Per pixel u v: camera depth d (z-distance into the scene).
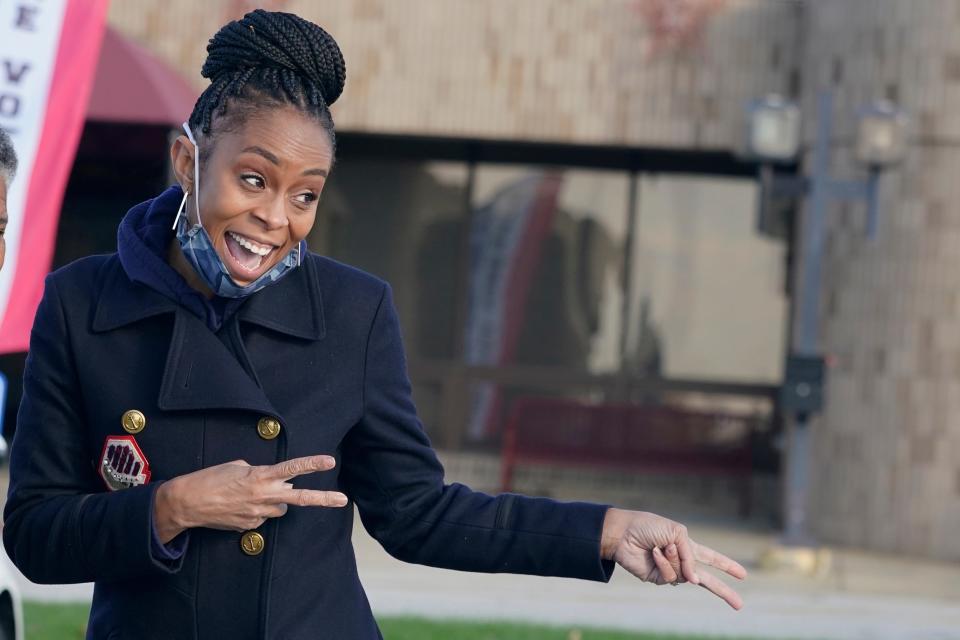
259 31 6.51
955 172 33.75
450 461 41.69
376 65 38.59
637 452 40.19
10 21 16.22
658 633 21.47
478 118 38.41
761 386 40.59
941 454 33.66
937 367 33.75
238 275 6.55
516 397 41.72
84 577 6.54
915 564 32.53
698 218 41.12
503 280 41.84
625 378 41.22
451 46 38.44
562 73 38.22
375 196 42.22
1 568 12.94
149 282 6.70
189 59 37.94
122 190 40.00
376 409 6.98
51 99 16.52
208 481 6.25
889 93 34.25
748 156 29.17
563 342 41.62
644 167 41.31
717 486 40.62
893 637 22.86
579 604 24.84
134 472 6.62
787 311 40.59
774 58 37.56
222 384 6.60
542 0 38.22
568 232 41.59
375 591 25.12
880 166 29.42
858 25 34.75
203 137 6.52
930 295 33.84
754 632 22.61
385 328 7.06
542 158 41.69
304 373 6.84
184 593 6.60
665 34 37.84
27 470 6.76
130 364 6.73
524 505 7.09
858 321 34.59
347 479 7.21
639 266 41.34
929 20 33.75
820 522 34.91
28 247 16.34
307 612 6.71
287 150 6.40
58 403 6.78
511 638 19.88
